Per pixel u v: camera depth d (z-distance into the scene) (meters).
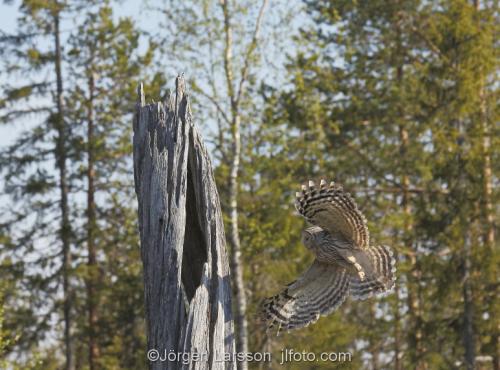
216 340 11.68
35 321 32.69
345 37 32.72
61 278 33.19
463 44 29.52
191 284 12.13
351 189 30.86
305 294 11.72
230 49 26.19
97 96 33.69
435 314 28.91
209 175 12.02
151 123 12.11
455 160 29.17
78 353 35.09
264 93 30.31
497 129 29.39
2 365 23.08
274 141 27.64
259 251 28.81
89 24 33.28
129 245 33.88
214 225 11.92
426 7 31.86
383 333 29.56
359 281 11.32
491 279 27.92
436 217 29.05
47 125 33.44
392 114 31.30
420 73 31.17
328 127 32.62
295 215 29.36
